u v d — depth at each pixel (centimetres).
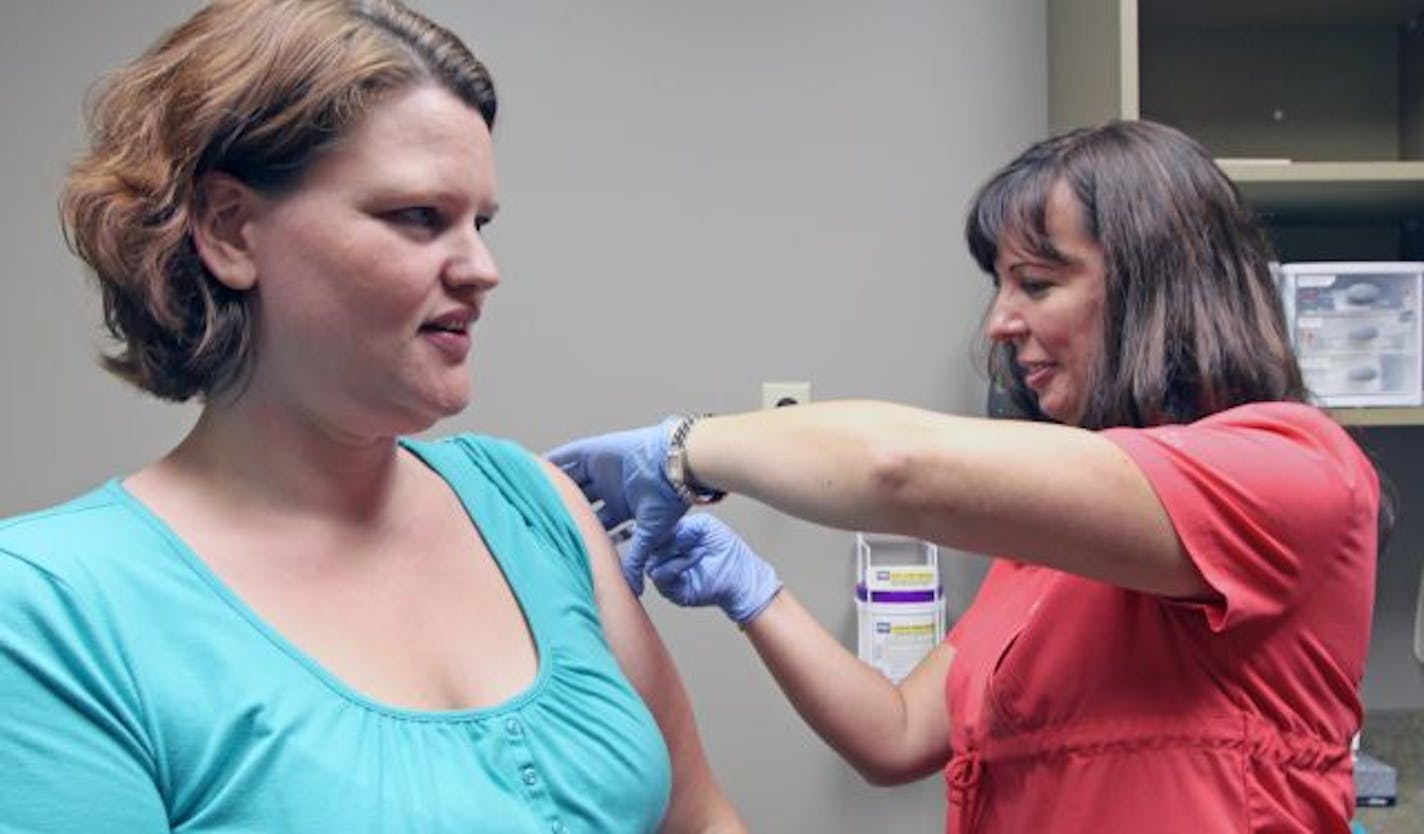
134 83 64
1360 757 156
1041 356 96
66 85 163
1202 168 90
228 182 63
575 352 167
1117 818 87
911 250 167
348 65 62
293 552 69
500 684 72
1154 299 88
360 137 63
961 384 167
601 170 166
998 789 96
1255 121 166
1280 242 169
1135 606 86
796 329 167
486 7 165
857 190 167
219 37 63
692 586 116
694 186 166
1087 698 88
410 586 73
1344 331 142
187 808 58
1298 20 162
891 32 166
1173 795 85
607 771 73
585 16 165
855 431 79
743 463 87
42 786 54
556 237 166
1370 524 83
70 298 165
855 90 166
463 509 81
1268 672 82
